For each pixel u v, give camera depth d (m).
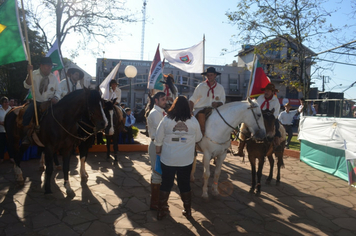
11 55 4.62
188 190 3.81
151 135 4.12
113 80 7.41
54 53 5.98
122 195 4.80
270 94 5.35
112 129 5.96
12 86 19.48
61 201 4.39
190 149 3.68
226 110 4.62
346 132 6.28
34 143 5.01
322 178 6.55
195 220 3.91
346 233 3.72
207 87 5.08
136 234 3.41
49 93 5.05
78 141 5.20
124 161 7.46
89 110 4.34
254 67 6.06
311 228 3.84
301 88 12.55
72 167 6.62
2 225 3.52
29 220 3.68
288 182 6.14
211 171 6.98
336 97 8.23
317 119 7.70
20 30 4.67
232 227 3.76
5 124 5.26
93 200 4.50
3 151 6.84
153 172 4.14
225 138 4.61
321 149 7.42
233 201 4.79
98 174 6.09
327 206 4.71
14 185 5.10
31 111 4.64
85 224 3.63
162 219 3.87
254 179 5.25
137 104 34.50
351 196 5.26
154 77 7.87
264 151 4.98
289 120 10.20
